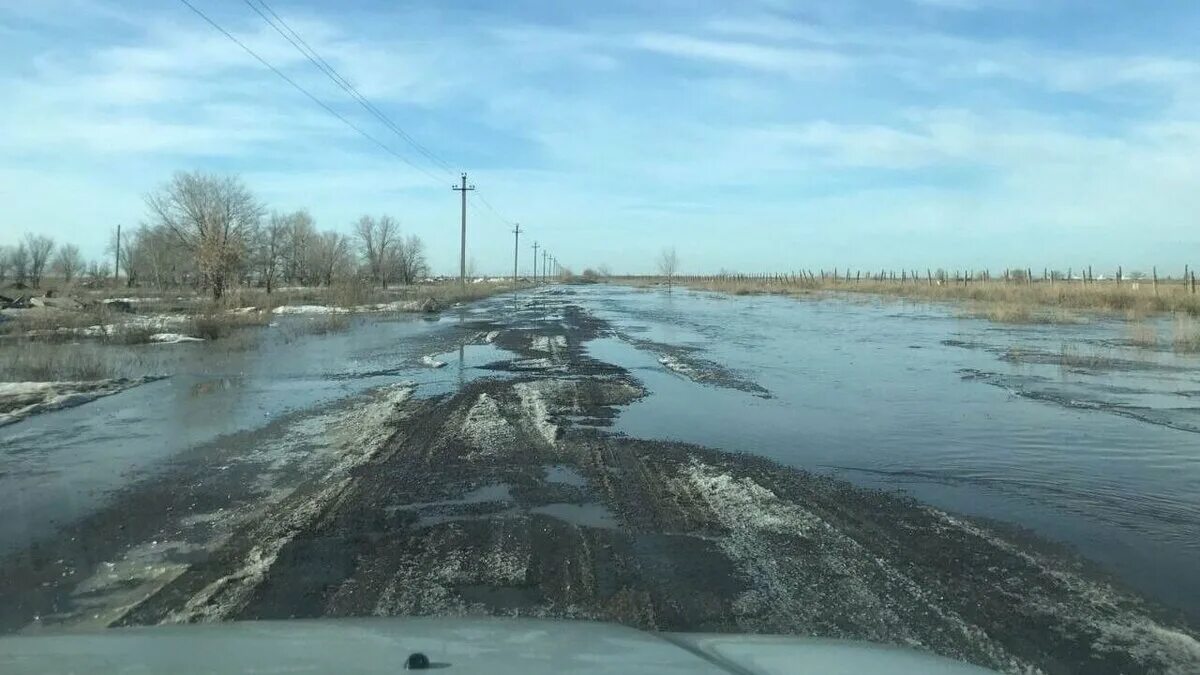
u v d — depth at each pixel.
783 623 4.38
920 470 8.15
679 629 4.29
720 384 14.48
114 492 7.26
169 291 54.19
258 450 9.05
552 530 6.11
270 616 4.45
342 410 11.75
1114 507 6.84
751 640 3.16
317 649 2.82
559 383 14.38
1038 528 6.23
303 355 19.80
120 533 6.05
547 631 3.14
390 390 13.61
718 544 5.79
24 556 5.53
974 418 11.20
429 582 5.01
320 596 4.77
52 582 5.04
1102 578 5.14
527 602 4.67
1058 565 5.38
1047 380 15.31
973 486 7.53
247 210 42.53
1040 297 44.34
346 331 28.22
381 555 5.53
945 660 3.01
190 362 18.08
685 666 2.63
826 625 4.36
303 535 5.97
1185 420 11.04
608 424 10.60
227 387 14.21
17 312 32.81
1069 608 4.64
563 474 7.88
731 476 7.74
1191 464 8.44
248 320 29.70
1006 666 3.88
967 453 8.95
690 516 6.48
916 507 6.78
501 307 49.59
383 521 6.34
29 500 6.99
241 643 2.90
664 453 8.83
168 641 2.94
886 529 6.17
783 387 14.23
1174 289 42.94
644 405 12.15
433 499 6.99
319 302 44.97
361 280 52.75
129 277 74.50
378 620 3.38
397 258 87.88
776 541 5.86
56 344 22.44
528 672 2.54
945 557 5.53
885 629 4.31
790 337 25.81
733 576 5.14
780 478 7.71
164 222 41.38
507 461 8.42
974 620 4.45
